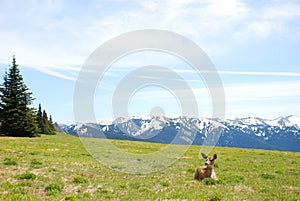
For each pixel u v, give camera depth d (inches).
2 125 2699.3
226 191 639.1
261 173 926.4
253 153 1895.9
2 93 2797.7
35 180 653.9
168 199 555.8
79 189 607.2
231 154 1737.2
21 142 1856.5
